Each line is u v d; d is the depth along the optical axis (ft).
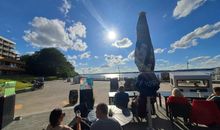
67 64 330.54
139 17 16.51
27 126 21.63
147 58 15.29
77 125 13.14
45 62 284.41
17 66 257.34
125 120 14.83
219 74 69.51
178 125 18.98
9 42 281.54
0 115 20.80
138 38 15.99
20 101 45.55
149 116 15.90
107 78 151.74
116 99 21.83
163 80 86.89
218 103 17.02
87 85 28.94
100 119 10.06
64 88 85.71
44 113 28.86
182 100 18.45
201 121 17.47
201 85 30.58
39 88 84.89
